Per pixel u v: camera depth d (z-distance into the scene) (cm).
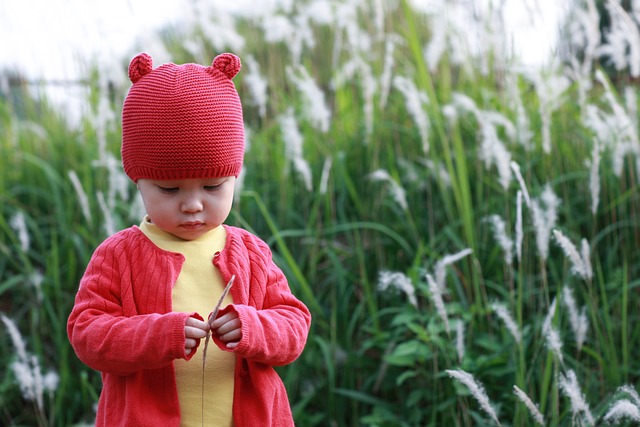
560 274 433
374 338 402
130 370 186
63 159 559
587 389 352
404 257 463
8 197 532
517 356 369
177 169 190
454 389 368
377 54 577
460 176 422
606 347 366
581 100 458
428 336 373
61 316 455
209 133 191
